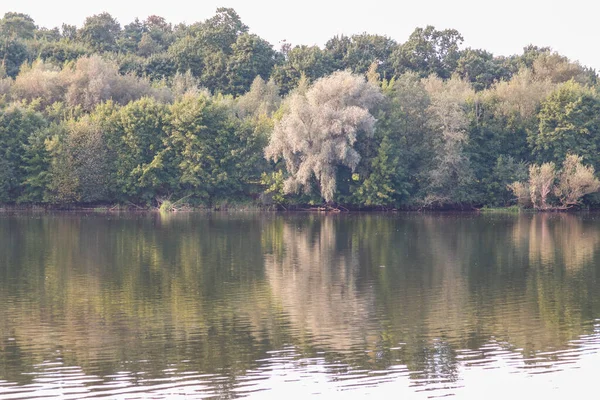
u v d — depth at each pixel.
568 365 27.03
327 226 72.75
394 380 25.61
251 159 93.88
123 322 32.47
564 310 34.81
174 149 94.56
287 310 34.88
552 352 28.47
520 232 67.00
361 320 33.06
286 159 89.56
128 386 24.75
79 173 90.25
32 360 27.22
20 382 25.05
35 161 91.06
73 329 31.23
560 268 46.12
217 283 41.09
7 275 42.94
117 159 93.00
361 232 66.94
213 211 92.88
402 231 67.94
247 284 40.88
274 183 91.81
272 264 47.75
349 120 87.50
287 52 149.62
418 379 25.67
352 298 37.44
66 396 23.88
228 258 50.09
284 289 39.66
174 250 53.84
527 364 27.20
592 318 33.31
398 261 49.16
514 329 31.61
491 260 49.44
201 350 28.55
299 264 47.81
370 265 47.44
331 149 87.38
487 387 25.08
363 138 92.50
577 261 48.88
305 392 24.52
